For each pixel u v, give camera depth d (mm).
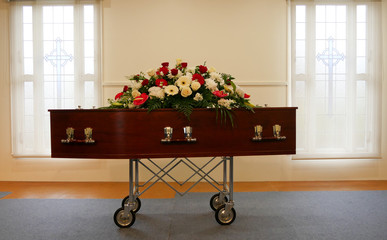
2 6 3943
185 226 2254
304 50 3854
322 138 3861
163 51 3898
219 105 2012
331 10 3857
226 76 2318
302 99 3850
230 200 2260
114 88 3885
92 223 2342
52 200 3020
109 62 3895
